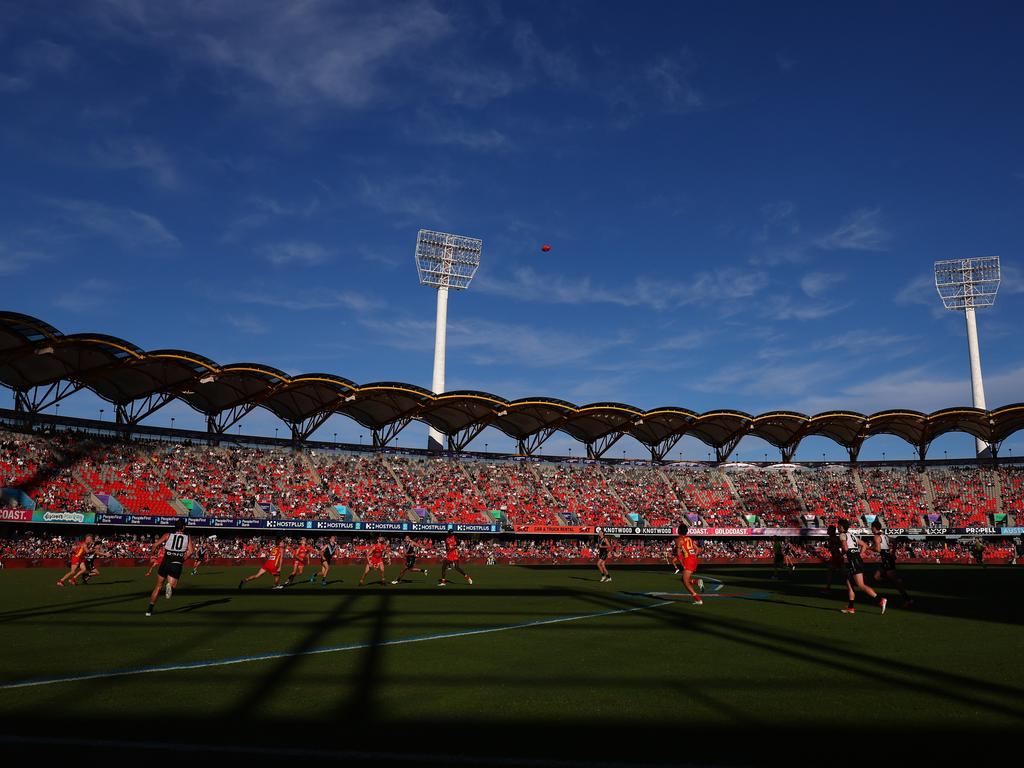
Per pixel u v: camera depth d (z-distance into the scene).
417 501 67.00
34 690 8.29
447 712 7.44
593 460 80.88
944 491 77.88
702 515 75.00
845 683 8.97
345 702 7.82
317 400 60.75
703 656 11.01
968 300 87.75
